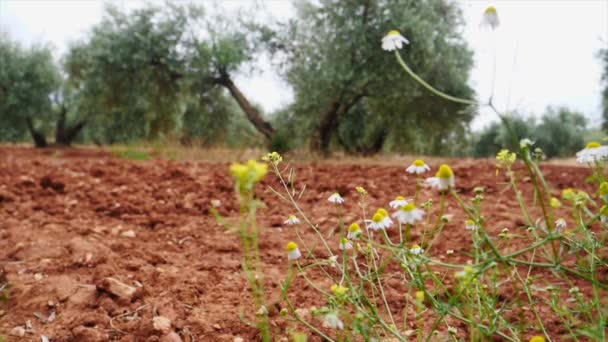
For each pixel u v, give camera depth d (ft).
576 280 8.38
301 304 8.14
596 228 9.02
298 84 49.78
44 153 48.08
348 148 58.18
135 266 10.07
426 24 44.80
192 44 55.77
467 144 56.54
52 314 8.09
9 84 69.51
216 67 54.60
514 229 11.18
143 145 49.80
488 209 13.60
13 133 71.00
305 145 49.34
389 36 5.71
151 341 7.17
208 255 11.19
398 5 45.83
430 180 5.31
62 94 76.48
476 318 6.40
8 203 15.96
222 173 23.25
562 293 7.95
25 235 12.32
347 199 16.22
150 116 58.49
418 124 53.52
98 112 62.90
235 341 7.15
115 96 57.31
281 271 9.90
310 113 49.24
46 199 16.81
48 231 12.83
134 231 13.38
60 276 9.27
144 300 8.57
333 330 7.16
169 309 8.15
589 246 5.56
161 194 17.63
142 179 21.24
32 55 72.49
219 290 9.01
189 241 12.42
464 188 16.83
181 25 55.01
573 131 70.90
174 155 39.09
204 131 62.13
